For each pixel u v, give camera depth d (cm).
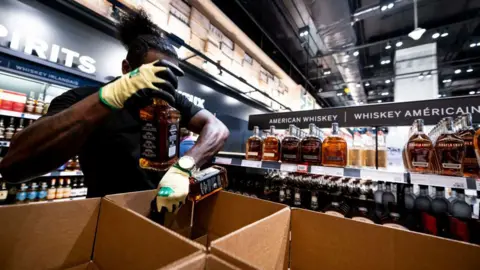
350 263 50
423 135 115
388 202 136
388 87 824
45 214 47
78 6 213
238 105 463
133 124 101
